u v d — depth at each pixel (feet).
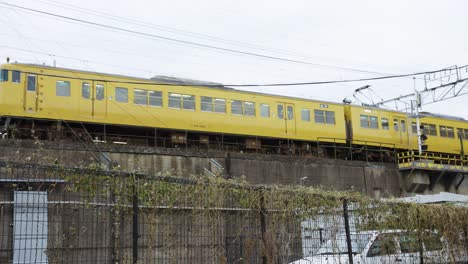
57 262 20.90
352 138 118.93
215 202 25.27
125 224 22.52
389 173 119.65
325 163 107.24
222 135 100.89
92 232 21.84
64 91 81.61
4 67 77.56
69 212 21.40
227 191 25.88
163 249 23.18
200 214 24.61
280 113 107.55
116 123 86.12
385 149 127.24
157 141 96.78
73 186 21.57
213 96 98.58
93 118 83.66
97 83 85.10
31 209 20.68
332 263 29.14
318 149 112.78
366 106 127.65
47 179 21.09
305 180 101.50
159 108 91.35
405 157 123.75
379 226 33.04
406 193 122.83
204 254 24.40
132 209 22.65
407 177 123.34
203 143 101.04
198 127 95.71
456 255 37.09
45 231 20.88
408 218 34.81
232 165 93.40
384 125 125.90
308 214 28.89
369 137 122.31
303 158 103.76
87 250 21.62
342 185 108.88
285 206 27.96
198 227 24.45
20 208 20.48
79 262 21.39
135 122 88.33
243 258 25.71
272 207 27.40
